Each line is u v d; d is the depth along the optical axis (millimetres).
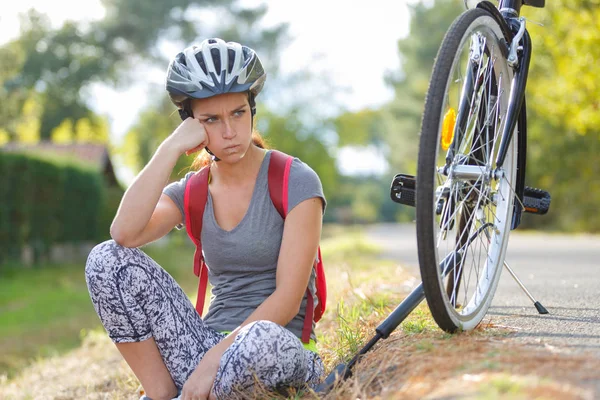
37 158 17078
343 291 5129
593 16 15852
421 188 2475
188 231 2928
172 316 2824
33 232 17078
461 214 3066
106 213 23516
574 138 21125
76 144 30016
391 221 64688
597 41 15750
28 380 5492
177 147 2803
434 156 2479
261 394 2600
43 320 9977
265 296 2889
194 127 2830
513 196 3189
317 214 2814
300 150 35531
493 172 2959
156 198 2781
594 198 21391
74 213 19062
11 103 35688
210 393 2621
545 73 20062
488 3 2848
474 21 2734
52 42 40562
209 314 2986
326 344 3600
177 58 2830
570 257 8602
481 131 3045
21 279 14922
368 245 13578
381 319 3633
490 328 3010
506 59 3023
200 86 2717
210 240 2887
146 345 2850
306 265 2771
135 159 42125
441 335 2758
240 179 2857
